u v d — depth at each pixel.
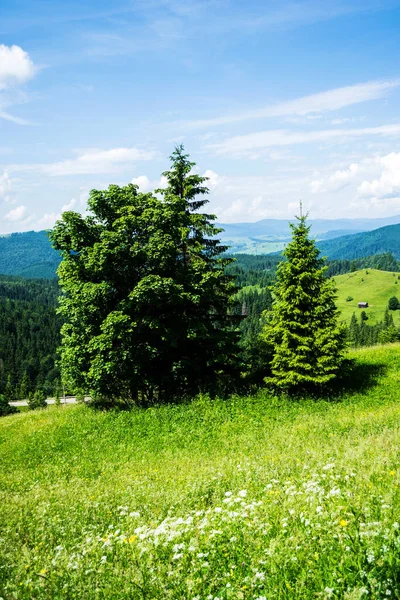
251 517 6.36
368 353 29.86
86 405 26.31
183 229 22.52
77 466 15.56
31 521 8.96
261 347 23.88
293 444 13.27
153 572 5.14
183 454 15.10
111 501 9.80
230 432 17.02
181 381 23.83
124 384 23.58
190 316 23.27
